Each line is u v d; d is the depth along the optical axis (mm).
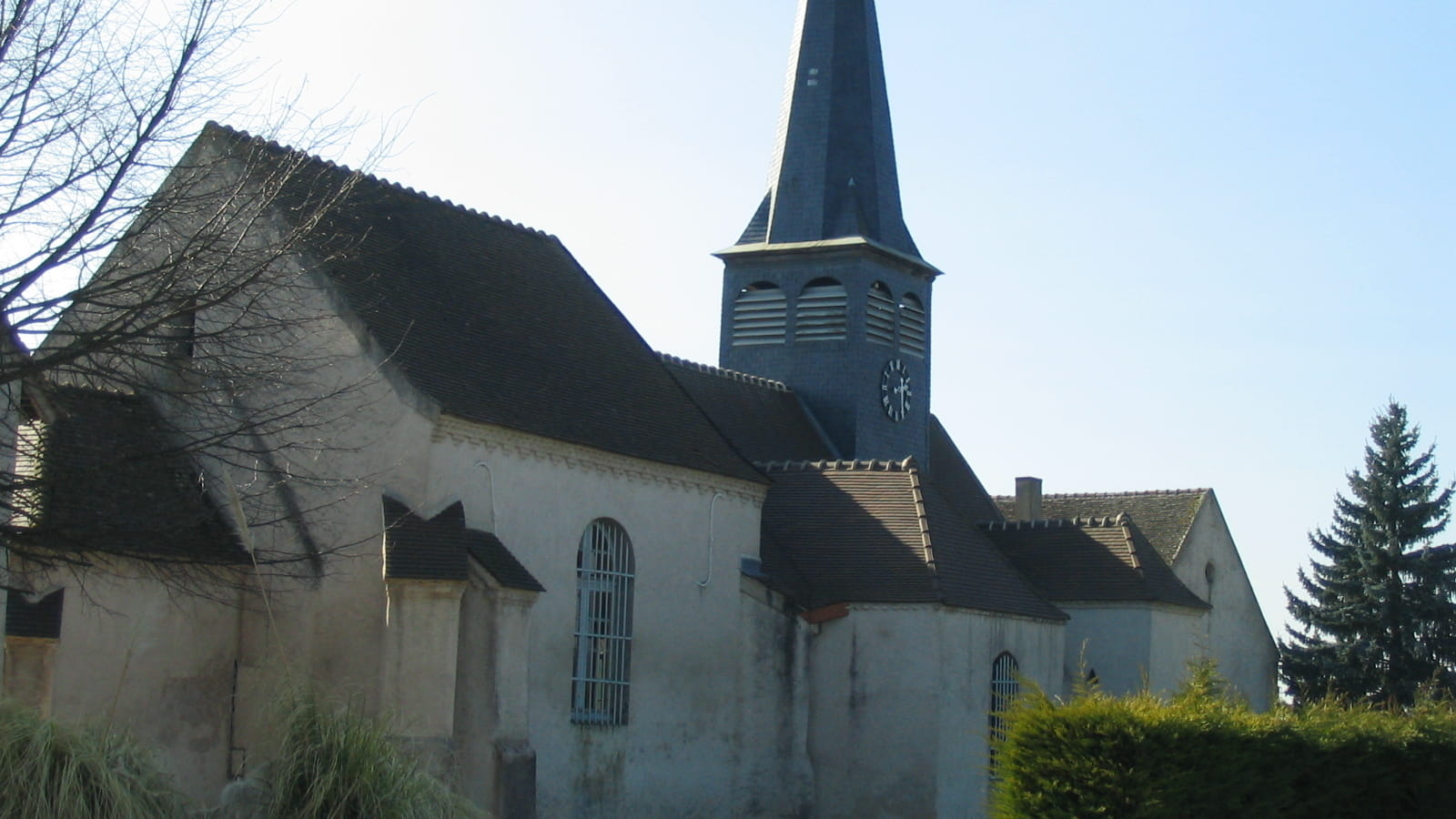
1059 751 23891
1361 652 61531
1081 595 42750
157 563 20984
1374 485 63469
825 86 50594
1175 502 55438
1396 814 29438
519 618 27109
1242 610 56469
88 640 25156
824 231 49344
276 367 21141
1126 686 42000
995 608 35844
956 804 34094
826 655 34656
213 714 26922
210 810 14641
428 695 25781
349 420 27656
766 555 35625
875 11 51844
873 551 35594
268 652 27109
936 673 33969
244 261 19531
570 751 29766
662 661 32156
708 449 34250
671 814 31984
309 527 27438
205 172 19094
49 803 12586
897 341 50000
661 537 32406
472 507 28016
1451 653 61938
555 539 29781
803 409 48500
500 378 30031
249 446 27828
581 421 31047
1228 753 24609
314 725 14789
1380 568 62688
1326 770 27453
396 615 25969
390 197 31609
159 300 17469
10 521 19500
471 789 26422
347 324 27906
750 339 49562
